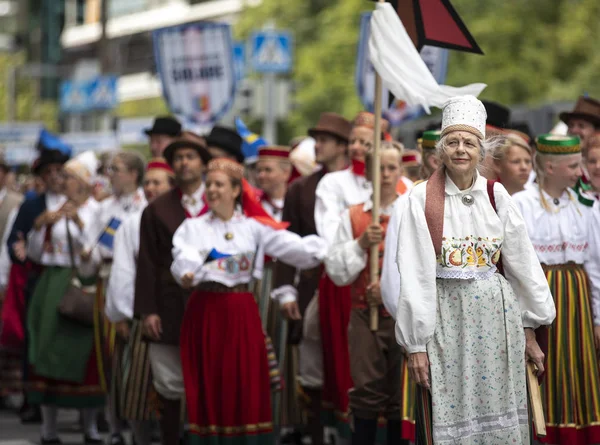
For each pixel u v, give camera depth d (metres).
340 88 64.50
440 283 10.67
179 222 15.26
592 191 14.98
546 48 57.12
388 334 14.09
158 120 19.47
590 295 13.86
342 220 14.68
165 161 17.19
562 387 13.68
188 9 135.38
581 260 13.84
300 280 16.69
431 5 14.03
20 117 102.19
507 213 10.71
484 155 10.72
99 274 19.06
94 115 55.47
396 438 14.30
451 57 56.56
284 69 31.83
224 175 14.45
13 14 110.81
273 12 72.69
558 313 13.69
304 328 16.25
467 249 10.64
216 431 14.40
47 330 19.19
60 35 96.69
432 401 10.55
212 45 27.36
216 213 14.62
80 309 18.92
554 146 13.60
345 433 15.43
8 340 21.98
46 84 102.31
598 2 57.25
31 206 21.09
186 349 14.55
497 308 10.66
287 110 31.75
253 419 14.41
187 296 15.30
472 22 56.94
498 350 10.65
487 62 56.22
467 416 10.56
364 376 14.12
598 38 56.38
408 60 13.48
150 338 15.17
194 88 27.56
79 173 19.86
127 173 18.64
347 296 15.38
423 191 10.71
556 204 13.82
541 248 13.75
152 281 15.27
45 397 19.19
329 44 65.44
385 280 12.81
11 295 22.00
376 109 14.18
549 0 57.53
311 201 16.72
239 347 14.40
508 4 57.03
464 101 10.62
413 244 10.60
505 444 10.62
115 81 53.78
